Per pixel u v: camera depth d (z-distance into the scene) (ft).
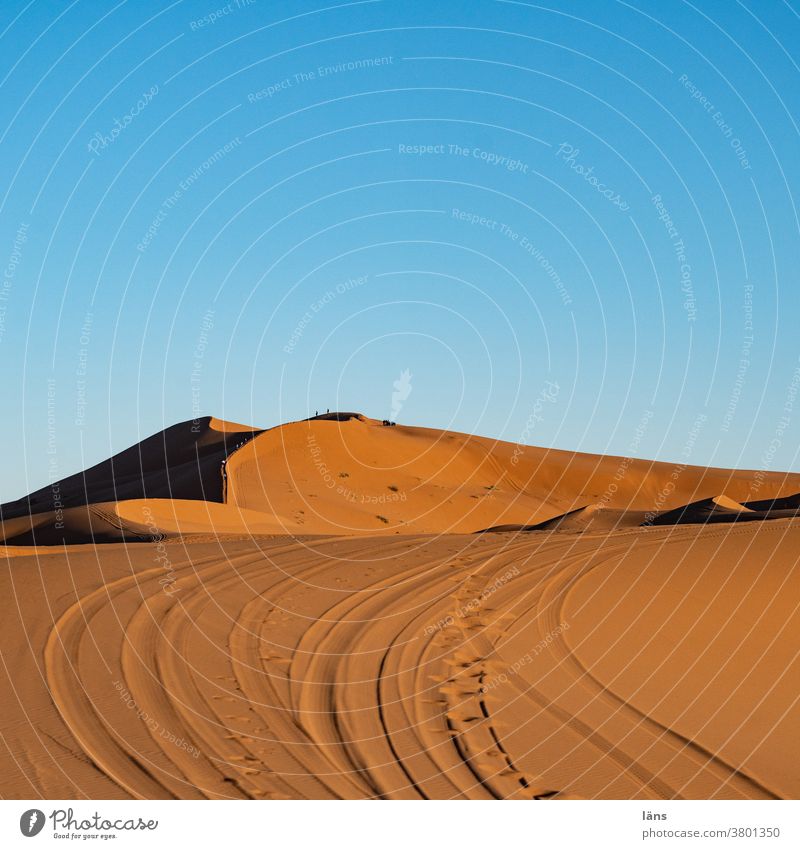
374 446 250.16
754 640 40.55
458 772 24.63
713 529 69.87
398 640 38.32
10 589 44.57
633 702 31.48
